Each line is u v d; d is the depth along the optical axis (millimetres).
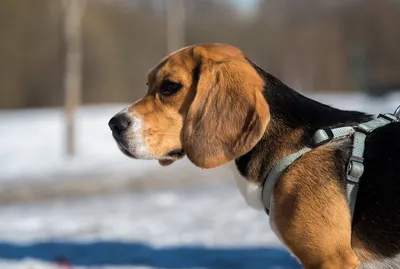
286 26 72188
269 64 69375
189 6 65250
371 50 70250
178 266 7660
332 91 67625
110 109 42062
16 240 9383
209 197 13438
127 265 7762
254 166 4211
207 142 4090
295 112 4250
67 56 21000
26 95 52344
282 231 4066
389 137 4055
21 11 51188
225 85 4105
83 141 24391
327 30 71125
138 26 56969
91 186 14836
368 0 72125
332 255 3943
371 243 3969
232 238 9180
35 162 19656
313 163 4062
